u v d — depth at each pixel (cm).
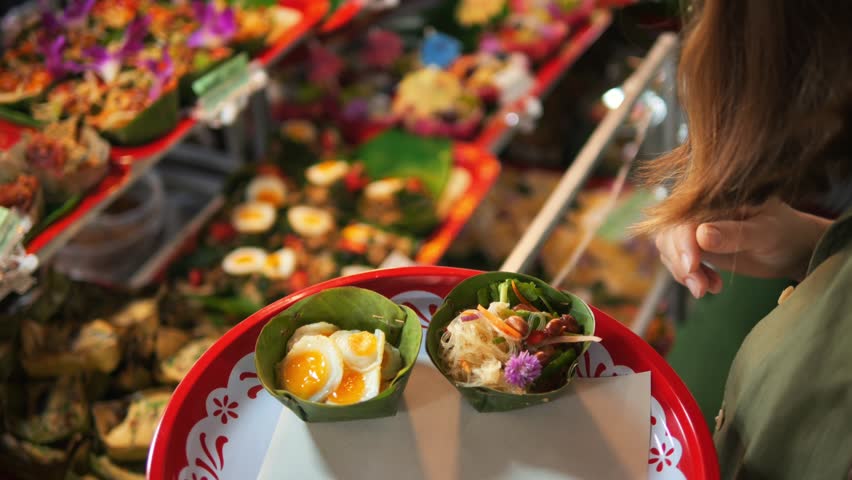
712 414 104
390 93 142
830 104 49
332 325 63
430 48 146
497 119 134
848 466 52
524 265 72
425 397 60
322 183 121
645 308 117
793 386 55
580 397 61
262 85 109
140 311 92
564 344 61
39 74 102
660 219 59
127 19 114
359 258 110
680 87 54
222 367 60
